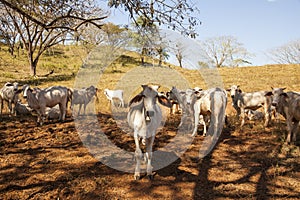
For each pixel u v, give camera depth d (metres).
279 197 3.70
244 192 3.83
